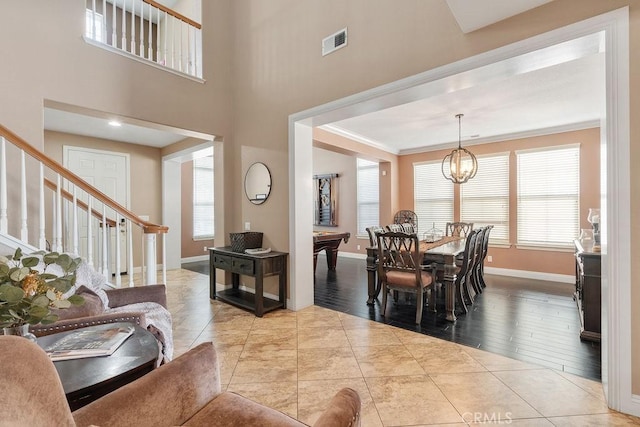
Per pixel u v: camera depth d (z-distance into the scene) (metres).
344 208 7.95
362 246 7.64
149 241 3.08
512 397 2.01
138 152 6.16
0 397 0.64
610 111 1.85
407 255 3.41
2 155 2.33
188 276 5.70
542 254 5.38
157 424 1.09
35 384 0.72
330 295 4.40
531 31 2.15
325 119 3.61
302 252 3.80
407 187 7.12
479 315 3.54
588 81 3.49
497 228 5.87
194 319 3.46
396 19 2.84
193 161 7.25
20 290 1.12
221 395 1.34
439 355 2.58
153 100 3.70
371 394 2.05
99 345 1.41
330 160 8.19
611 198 1.85
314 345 2.79
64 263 1.39
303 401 1.98
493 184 5.92
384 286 3.57
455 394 2.04
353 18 3.15
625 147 1.80
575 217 5.11
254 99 4.17
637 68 1.78
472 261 3.91
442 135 5.80
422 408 1.90
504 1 2.06
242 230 4.38
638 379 1.80
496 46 2.30
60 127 4.96
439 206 6.64
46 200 4.58
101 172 5.68
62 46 3.08
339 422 0.96
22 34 2.87
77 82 3.16
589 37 1.97
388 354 2.61
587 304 2.86
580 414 1.84
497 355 2.58
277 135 3.89
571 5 2.01
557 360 2.49
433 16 2.62
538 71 3.25
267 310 3.59
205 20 4.24
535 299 4.14
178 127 3.92
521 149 5.58
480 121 4.94
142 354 1.37
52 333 1.64
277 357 2.56
